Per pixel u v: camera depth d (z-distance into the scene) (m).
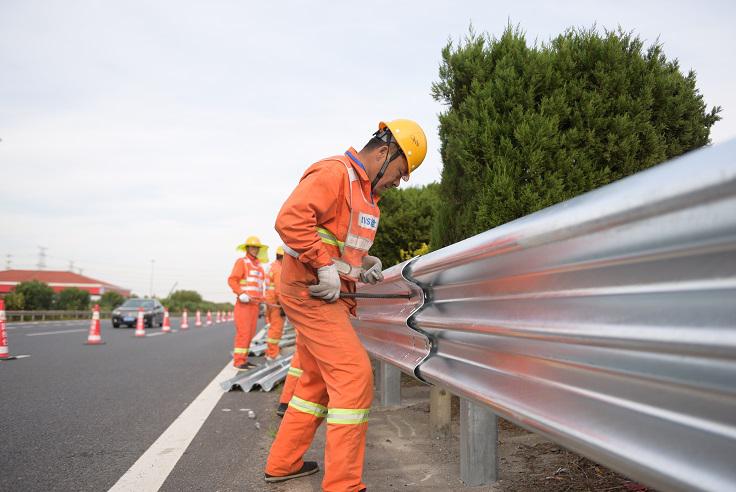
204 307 85.25
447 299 2.46
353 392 2.51
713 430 1.02
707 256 1.00
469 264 1.99
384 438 3.77
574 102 3.78
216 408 5.15
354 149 2.70
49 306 40.03
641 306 1.20
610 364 1.31
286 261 2.72
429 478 2.91
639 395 1.23
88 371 7.83
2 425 4.43
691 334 1.04
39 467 3.31
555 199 3.59
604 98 3.74
